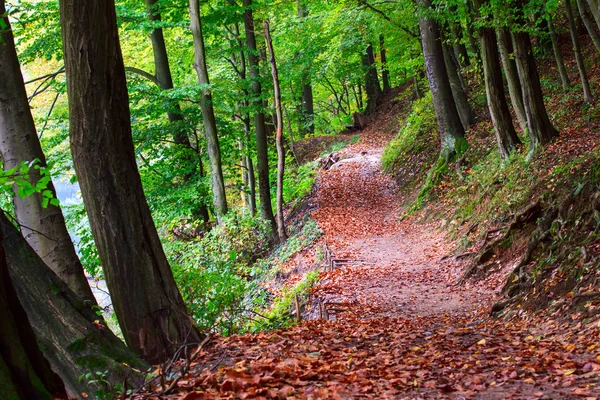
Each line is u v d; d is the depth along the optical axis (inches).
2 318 179.0
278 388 207.0
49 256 335.9
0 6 344.8
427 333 377.1
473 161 915.4
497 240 585.6
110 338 248.4
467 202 798.5
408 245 821.9
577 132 711.7
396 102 1750.7
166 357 294.4
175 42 1101.7
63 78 926.4
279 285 807.1
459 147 959.6
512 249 569.0
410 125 1318.9
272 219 1014.4
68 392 229.3
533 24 702.5
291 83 1429.6
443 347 311.0
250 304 697.6
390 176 1215.6
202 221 933.8
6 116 337.4
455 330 392.2
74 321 240.8
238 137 1089.4
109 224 297.1
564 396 188.5
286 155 1459.2
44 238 335.9
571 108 820.6
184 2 930.1
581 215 426.0
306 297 629.3
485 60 775.1
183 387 205.2
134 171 307.1
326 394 195.5
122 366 235.3
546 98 937.5
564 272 383.9
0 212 245.0
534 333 328.2
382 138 1583.4
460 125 985.5
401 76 1859.0
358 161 1396.4
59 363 232.5
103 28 294.4
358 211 1061.8
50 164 233.5
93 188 297.1
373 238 894.4
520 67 717.3
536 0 624.4
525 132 758.5
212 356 279.3
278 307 674.2
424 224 885.8
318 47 1273.4
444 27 1018.7
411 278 641.6
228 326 401.7
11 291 188.9
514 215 628.4
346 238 892.6
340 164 1397.6
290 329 391.5
